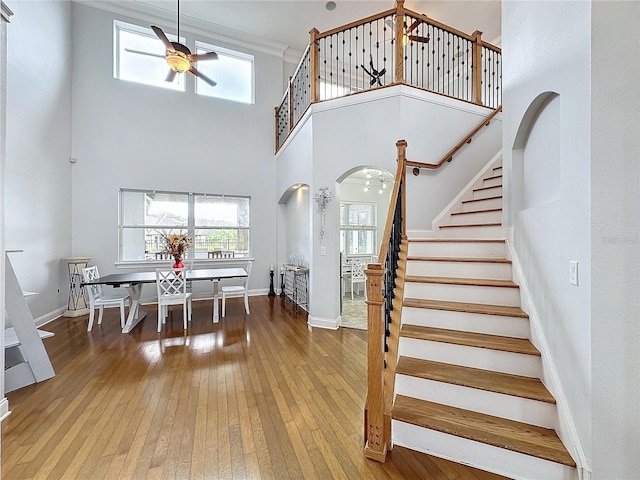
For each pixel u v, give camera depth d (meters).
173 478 1.51
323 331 3.94
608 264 1.23
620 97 1.21
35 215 3.99
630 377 1.21
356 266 6.11
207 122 5.85
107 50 5.14
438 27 3.99
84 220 4.96
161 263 5.48
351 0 4.99
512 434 1.53
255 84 6.24
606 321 1.24
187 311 4.70
